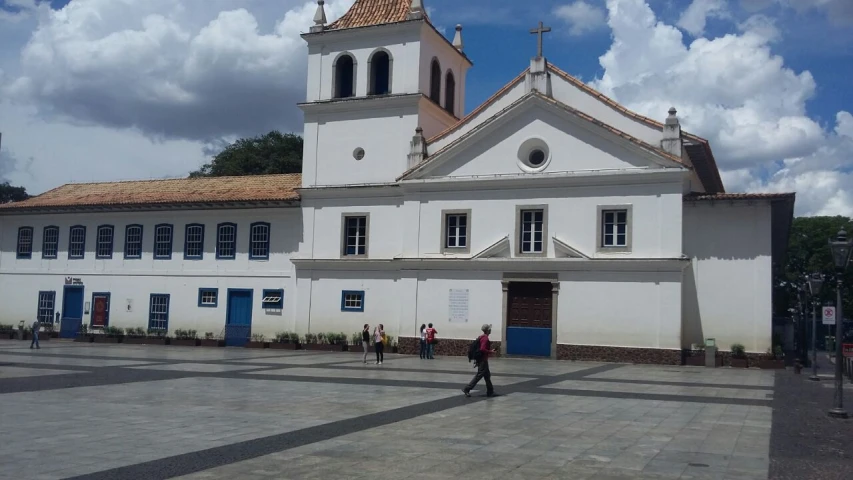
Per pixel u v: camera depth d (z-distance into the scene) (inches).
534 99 1272.1
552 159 1261.1
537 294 1267.2
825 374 1148.5
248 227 1544.0
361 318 1416.1
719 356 1174.3
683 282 1217.4
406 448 450.0
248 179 1672.0
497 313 1282.0
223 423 528.4
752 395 768.3
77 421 527.2
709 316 1207.6
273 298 1502.2
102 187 1785.2
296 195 1502.2
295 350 1422.2
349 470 389.7
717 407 666.8
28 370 894.4
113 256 1659.7
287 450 437.7
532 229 1273.4
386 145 1413.6
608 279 1214.3
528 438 491.2
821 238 2630.4
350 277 1432.1
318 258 1451.8
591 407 648.4
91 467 384.5
